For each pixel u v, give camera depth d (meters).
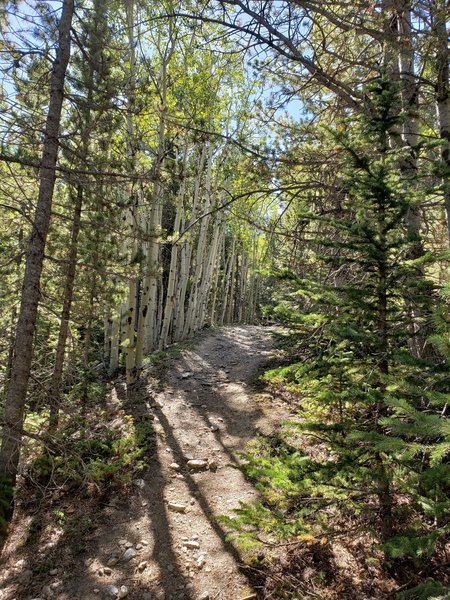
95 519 5.00
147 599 3.75
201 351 13.17
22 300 5.64
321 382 3.32
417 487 2.82
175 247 13.62
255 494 5.19
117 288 7.88
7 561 4.54
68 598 3.85
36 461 6.18
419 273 3.08
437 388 2.59
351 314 3.22
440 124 4.63
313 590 3.44
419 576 3.13
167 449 6.55
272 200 7.42
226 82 12.45
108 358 13.02
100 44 5.93
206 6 6.18
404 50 4.46
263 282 30.39
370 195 3.07
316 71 5.46
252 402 8.34
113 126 6.52
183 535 4.57
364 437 2.03
